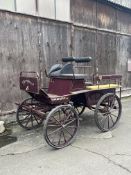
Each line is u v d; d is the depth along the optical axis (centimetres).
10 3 456
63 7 561
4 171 298
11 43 463
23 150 357
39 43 516
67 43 581
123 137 406
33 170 299
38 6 506
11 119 475
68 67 416
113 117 521
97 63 693
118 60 788
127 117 532
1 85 454
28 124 462
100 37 698
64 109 370
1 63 450
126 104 679
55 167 305
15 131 437
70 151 352
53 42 546
